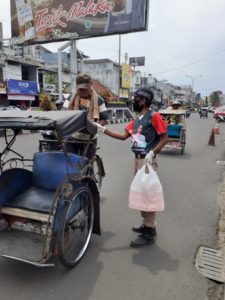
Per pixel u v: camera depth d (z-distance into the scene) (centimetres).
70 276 290
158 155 963
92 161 375
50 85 2881
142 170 329
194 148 1138
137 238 356
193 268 309
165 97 6481
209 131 1884
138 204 332
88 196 325
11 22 2266
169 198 523
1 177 294
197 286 279
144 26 1781
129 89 4588
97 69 4584
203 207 483
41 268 300
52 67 3030
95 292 268
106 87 4191
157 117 332
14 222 296
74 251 310
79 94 414
